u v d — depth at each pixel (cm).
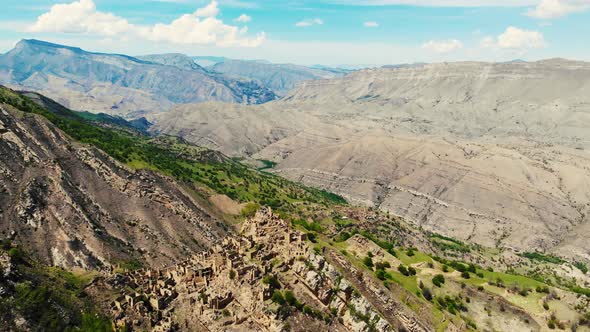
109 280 16500
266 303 12862
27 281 15250
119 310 14475
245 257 14938
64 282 16538
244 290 13450
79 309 15050
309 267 14400
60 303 14988
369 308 13962
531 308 18200
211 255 15725
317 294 13762
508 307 17988
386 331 13450
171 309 13912
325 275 14362
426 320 15825
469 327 16850
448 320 16450
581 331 16888
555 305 18225
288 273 14275
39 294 14775
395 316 14788
